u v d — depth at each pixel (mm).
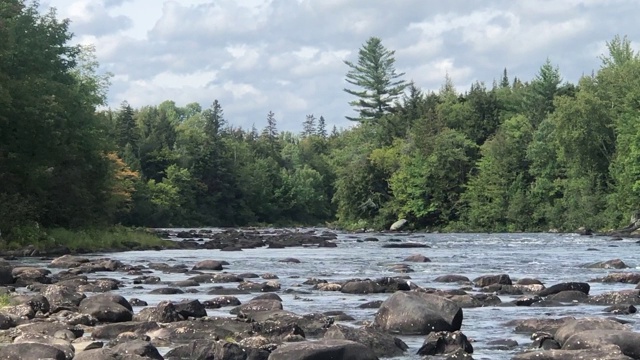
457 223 97375
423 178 99375
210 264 35312
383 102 148875
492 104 110000
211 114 198250
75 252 48469
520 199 91188
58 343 14906
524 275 31891
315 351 13219
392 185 101938
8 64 52094
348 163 119688
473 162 100688
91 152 58625
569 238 70500
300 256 46719
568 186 87438
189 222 138375
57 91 54438
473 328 17719
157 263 38594
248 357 13812
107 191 61375
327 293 24984
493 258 43375
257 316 17641
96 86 76250
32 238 47344
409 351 15000
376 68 149250
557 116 86000
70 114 55438
